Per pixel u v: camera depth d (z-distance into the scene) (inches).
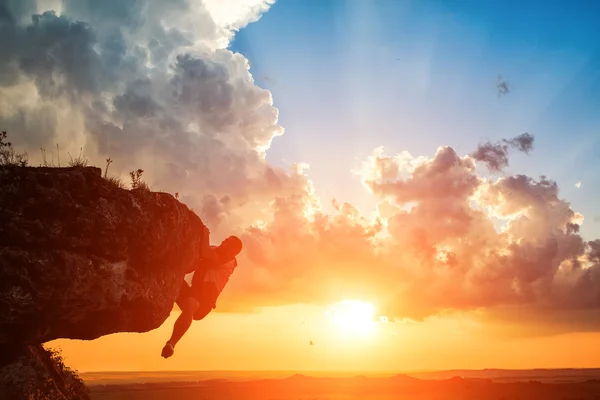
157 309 487.5
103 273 438.0
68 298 419.5
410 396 5625.0
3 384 444.1
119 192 455.2
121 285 450.6
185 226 506.6
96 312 460.8
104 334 485.7
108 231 437.4
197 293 493.0
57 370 566.3
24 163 432.5
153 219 470.6
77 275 419.5
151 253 468.4
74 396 562.6
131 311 474.9
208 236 539.8
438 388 6131.9
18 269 402.3
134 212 457.7
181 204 517.3
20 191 411.5
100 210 435.5
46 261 409.1
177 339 455.5
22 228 406.9
